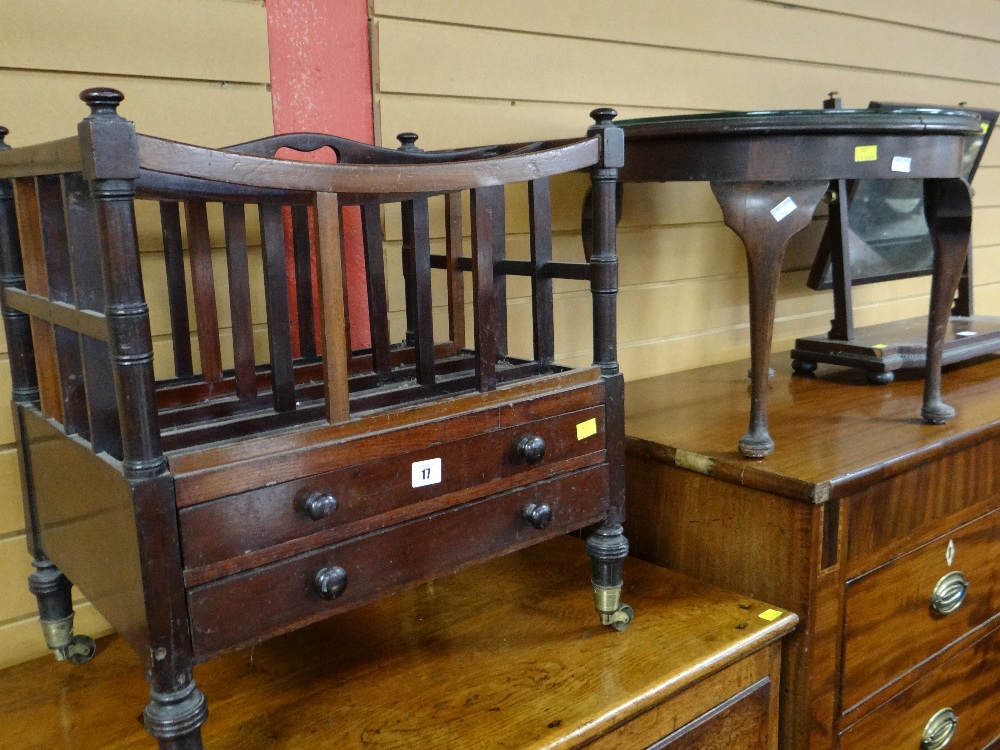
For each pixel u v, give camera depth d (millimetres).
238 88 1317
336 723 1009
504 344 1303
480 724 997
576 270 1138
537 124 1681
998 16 2621
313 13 1372
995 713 1780
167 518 800
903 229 2133
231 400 1051
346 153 1270
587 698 1044
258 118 1339
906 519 1411
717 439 1451
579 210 1796
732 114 1292
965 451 1507
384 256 1493
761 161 1280
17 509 1233
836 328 1920
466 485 1012
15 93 1137
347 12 1408
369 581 947
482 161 955
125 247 753
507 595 1333
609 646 1169
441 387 1102
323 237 862
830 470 1271
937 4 2422
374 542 944
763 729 1262
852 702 1391
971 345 1921
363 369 1260
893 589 1421
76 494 938
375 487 937
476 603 1309
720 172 1308
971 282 2207
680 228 1982
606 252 1104
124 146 733
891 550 1397
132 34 1213
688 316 2041
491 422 1022
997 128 2705
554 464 1093
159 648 811
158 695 820
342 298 891
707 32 1917
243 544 851
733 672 1191
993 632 1706
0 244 1061
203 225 1078
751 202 1290
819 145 1276
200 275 1087
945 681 1600
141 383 776
